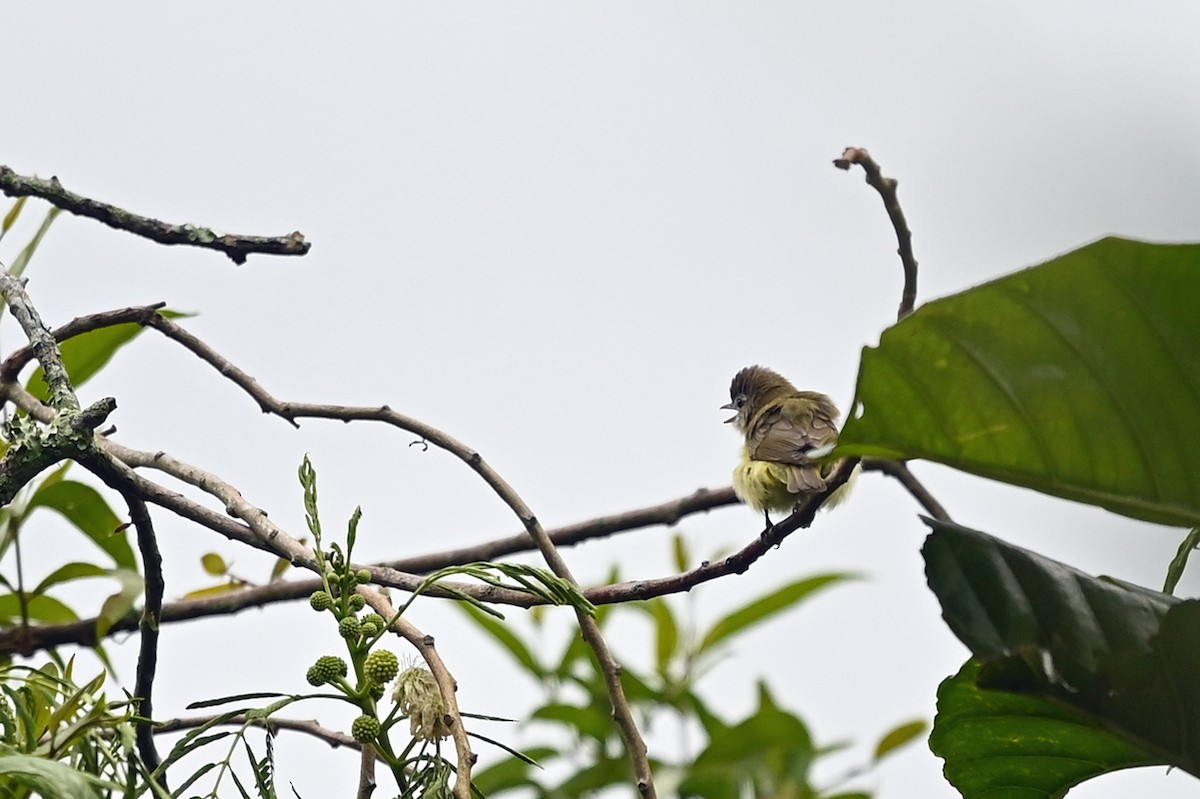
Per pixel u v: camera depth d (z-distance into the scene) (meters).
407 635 5.11
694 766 11.87
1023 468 4.53
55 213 8.62
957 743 5.53
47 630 8.35
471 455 7.78
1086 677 4.77
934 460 4.58
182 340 8.20
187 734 4.97
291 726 7.04
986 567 4.93
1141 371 4.25
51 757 5.00
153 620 6.74
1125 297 4.12
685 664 12.60
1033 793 5.56
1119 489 4.48
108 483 6.44
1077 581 4.86
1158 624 4.75
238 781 4.88
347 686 5.00
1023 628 4.82
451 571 5.15
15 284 7.04
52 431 6.22
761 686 12.63
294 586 8.58
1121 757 5.33
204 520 6.52
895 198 7.07
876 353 4.38
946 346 4.34
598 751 11.98
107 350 9.22
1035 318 4.23
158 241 7.68
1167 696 4.70
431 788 4.76
